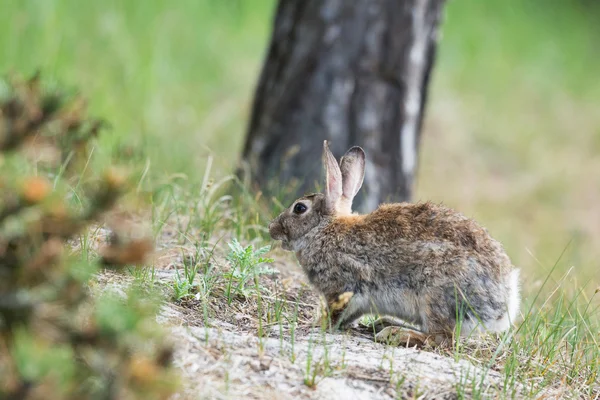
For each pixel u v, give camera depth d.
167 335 7.66
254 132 14.76
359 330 9.48
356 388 7.64
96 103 17.89
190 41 23.06
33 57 18.11
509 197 21.91
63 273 5.90
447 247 8.86
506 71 29.05
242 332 8.55
